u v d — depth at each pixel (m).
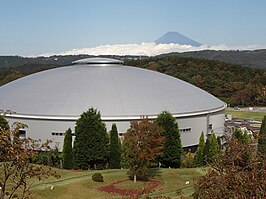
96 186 33.94
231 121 77.12
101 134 42.12
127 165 36.19
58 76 61.06
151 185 34.31
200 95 62.22
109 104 51.75
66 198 29.91
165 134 42.97
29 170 14.73
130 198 18.16
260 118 90.25
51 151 44.91
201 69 138.12
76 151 42.16
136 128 34.62
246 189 12.39
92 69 63.72
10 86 62.81
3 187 14.53
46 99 53.62
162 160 43.03
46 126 51.03
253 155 14.05
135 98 53.59
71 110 50.84
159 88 57.81
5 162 14.26
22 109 52.56
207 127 57.72
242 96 118.94
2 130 13.93
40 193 29.53
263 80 127.00
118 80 58.34
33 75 66.75
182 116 53.41
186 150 55.91
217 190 13.12
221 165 14.02
